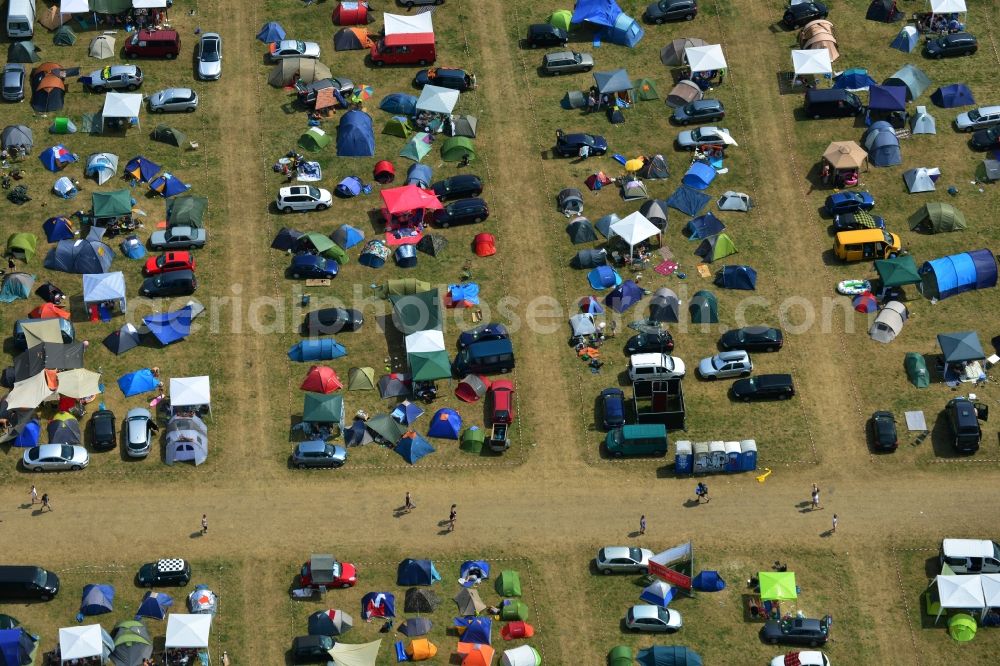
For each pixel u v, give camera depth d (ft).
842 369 626.23
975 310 643.86
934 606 561.43
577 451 604.08
